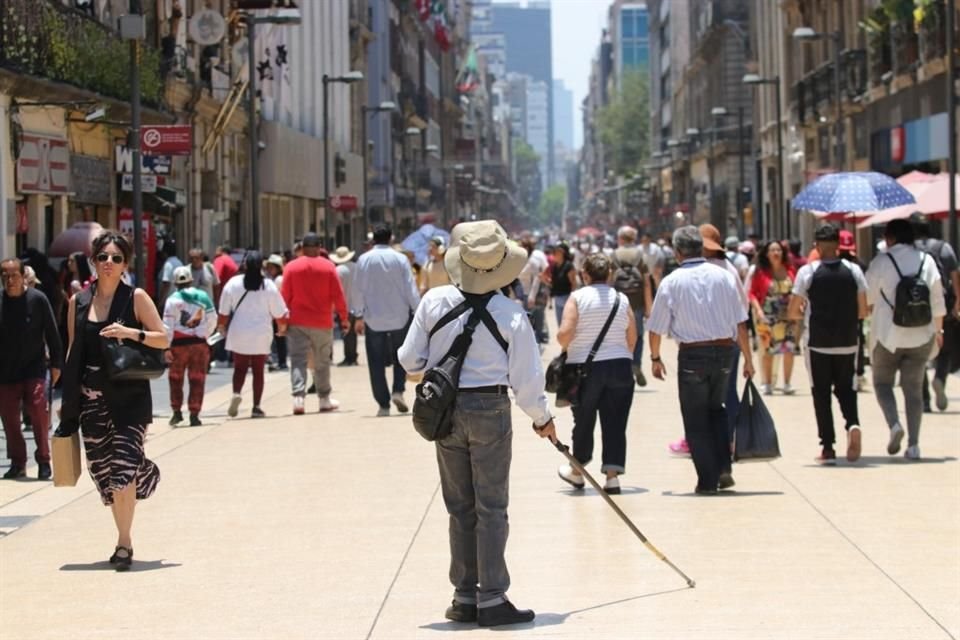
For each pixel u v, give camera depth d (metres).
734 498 23.19
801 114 104.56
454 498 15.67
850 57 88.44
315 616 16.11
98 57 53.91
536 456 28.66
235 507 23.27
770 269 40.44
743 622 15.39
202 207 79.19
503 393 15.27
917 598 16.36
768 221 134.25
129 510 18.77
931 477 24.84
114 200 62.38
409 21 188.75
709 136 171.00
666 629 15.15
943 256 34.16
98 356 18.66
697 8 186.62
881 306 26.77
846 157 94.06
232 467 27.73
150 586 17.77
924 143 72.56
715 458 23.75
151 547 20.22
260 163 94.38
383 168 160.88
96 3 58.03
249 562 19.03
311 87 116.44
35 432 26.75
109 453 18.88
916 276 26.62
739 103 160.50
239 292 36.31
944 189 50.84
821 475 25.36
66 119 54.97
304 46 113.50
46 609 16.70
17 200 51.25
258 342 36.50
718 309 23.53
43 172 52.62
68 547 20.42
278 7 83.75
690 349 23.59
